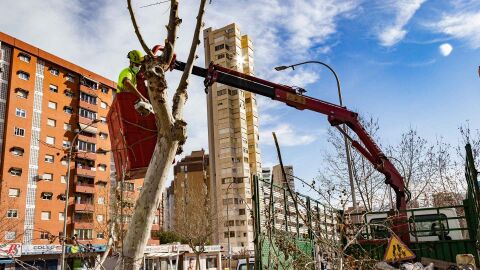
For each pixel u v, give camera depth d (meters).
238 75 11.61
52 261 37.47
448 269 8.53
